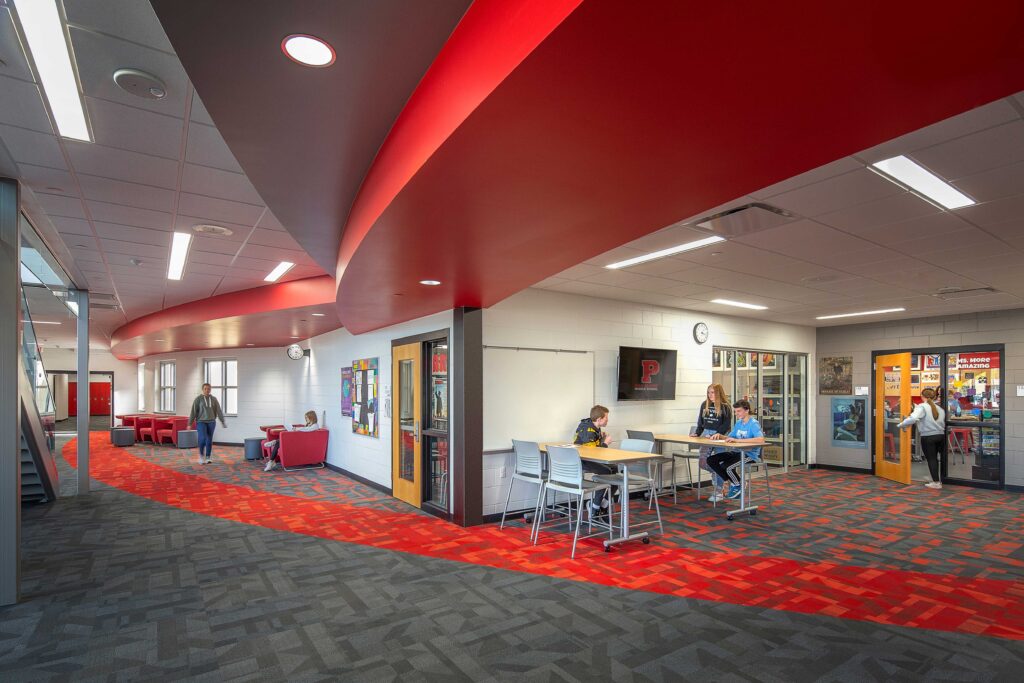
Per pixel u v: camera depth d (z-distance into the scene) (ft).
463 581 13.26
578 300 22.57
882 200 11.39
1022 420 26.22
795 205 11.76
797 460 33.04
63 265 19.44
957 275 18.81
